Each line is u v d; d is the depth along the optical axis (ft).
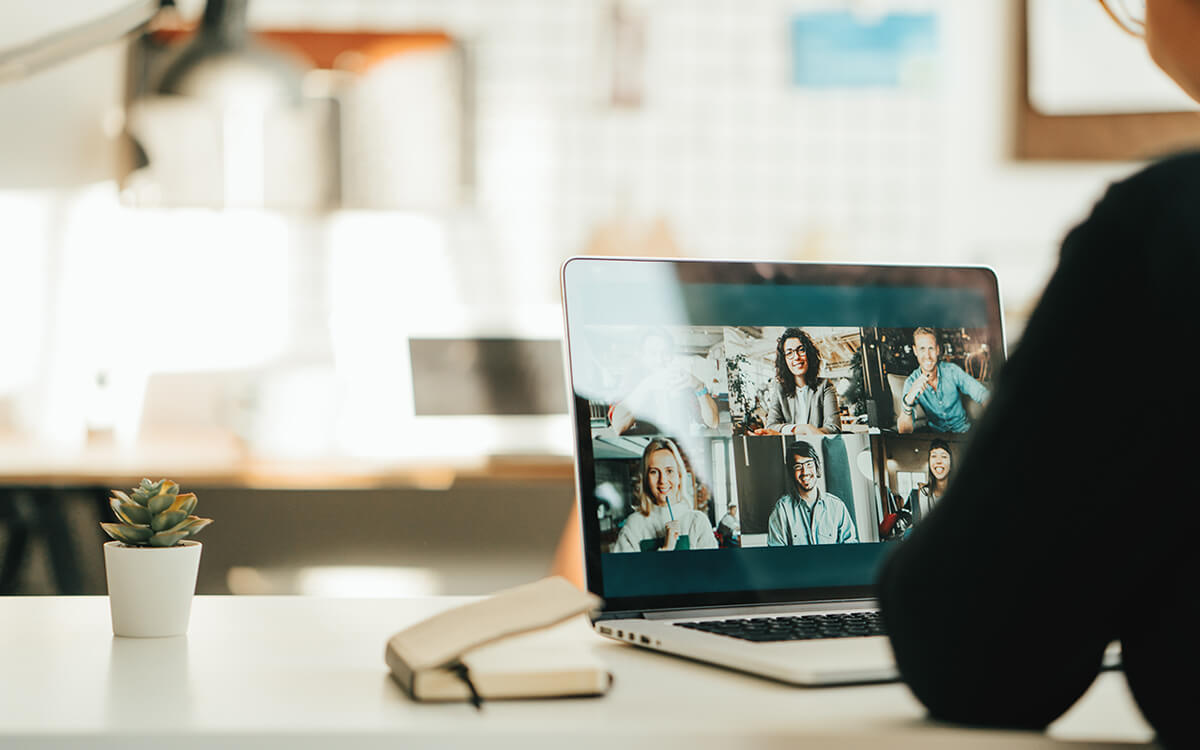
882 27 10.66
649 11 10.52
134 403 9.77
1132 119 10.69
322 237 10.27
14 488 7.33
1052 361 1.65
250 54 7.99
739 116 10.64
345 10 10.21
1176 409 1.57
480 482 7.63
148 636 2.52
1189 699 1.61
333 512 7.91
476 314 10.29
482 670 1.93
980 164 10.80
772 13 10.61
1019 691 1.73
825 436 2.83
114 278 9.93
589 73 10.51
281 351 10.13
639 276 2.76
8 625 2.67
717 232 10.66
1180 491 1.58
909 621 1.78
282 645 2.47
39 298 9.82
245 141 10.02
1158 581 1.67
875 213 10.76
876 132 10.73
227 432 9.34
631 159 10.58
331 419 8.69
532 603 2.10
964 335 2.99
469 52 10.35
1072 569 1.62
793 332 2.85
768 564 2.72
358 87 10.16
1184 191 1.62
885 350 2.91
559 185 10.53
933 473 2.87
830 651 2.23
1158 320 1.58
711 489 2.71
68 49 9.45
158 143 9.90
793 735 1.73
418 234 10.41
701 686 2.11
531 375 8.77
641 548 2.64
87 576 7.41
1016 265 10.78
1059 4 10.63
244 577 7.80
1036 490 1.63
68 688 2.01
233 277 10.12
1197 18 1.85
